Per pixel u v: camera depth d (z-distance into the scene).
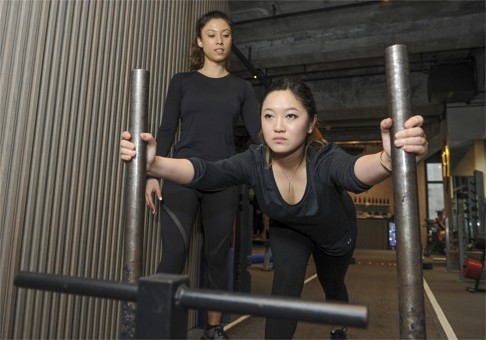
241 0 4.63
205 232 1.60
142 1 1.70
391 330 2.12
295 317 0.43
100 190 1.44
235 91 1.65
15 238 1.10
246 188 2.87
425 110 7.76
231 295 0.45
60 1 1.26
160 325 0.45
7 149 1.08
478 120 7.02
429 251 9.02
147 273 1.71
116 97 1.53
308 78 7.35
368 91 7.19
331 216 1.16
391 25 5.16
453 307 3.01
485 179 7.10
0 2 1.07
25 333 1.14
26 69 1.14
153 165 0.88
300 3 4.71
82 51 1.35
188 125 1.59
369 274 4.92
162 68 1.86
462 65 6.32
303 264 1.19
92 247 1.40
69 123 1.30
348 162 0.97
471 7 4.76
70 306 1.31
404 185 0.60
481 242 4.63
